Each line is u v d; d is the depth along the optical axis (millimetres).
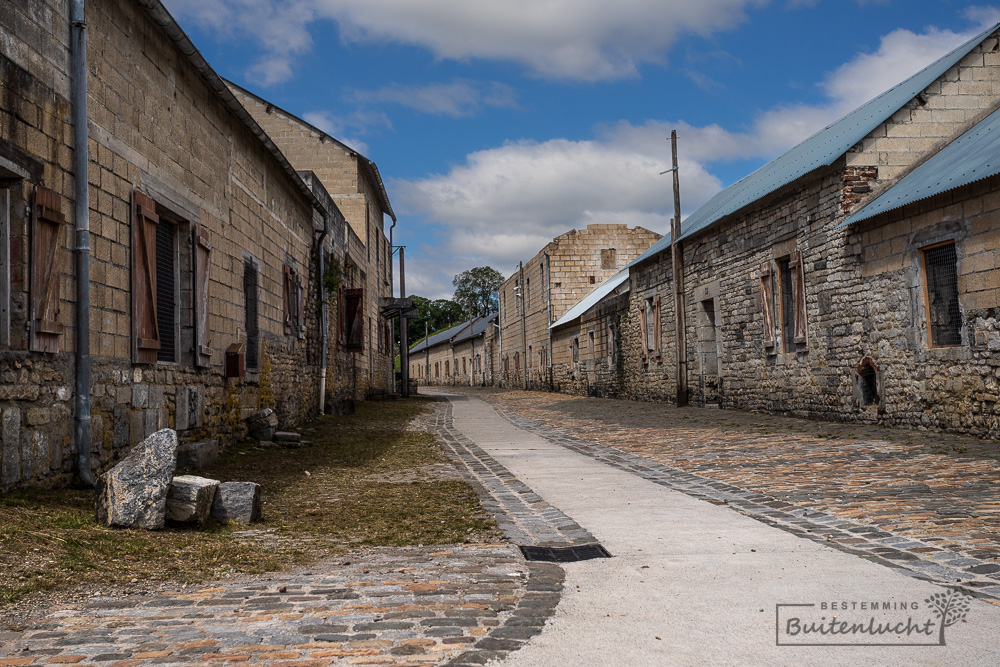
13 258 6109
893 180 13328
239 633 3434
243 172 12164
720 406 19422
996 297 10094
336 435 13656
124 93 7957
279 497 7391
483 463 10078
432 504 7016
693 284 21031
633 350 26078
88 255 6961
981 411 10383
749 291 17656
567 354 35719
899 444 10172
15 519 5023
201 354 9867
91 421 7059
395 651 3207
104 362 7371
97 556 4645
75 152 6934
